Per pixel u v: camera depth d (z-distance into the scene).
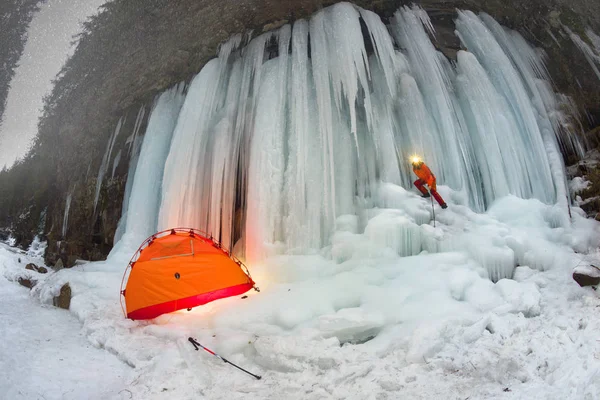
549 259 6.97
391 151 8.96
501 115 9.13
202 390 4.70
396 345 5.24
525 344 4.96
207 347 5.62
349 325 5.70
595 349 4.40
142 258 6.63
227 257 6.95
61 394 4.50
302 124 8.94
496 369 4.47
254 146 8.95
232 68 10.45
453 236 7.54
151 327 6.13
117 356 5.56
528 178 9.02
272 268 7.67
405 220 7.76
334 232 8.25
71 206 12.64
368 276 6.98
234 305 6.59
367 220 8.41
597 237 7.32
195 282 6.54
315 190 8.57
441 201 8.21
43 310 7.47
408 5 10.48
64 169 13.56
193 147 9.56
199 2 10.02
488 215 8.21
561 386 4.00
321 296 6.53
